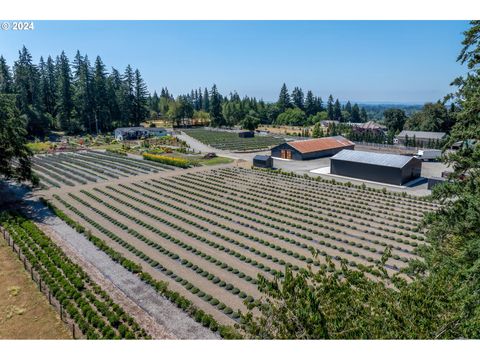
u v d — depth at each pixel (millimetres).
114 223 34219
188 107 143125
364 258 27672
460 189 16672
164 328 18750
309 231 32938
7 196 42500
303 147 70750
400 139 93250
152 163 65562
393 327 9078
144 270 25094
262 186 49531
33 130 96812
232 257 27453
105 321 19109
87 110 106750
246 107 160375
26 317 19312
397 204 41344
